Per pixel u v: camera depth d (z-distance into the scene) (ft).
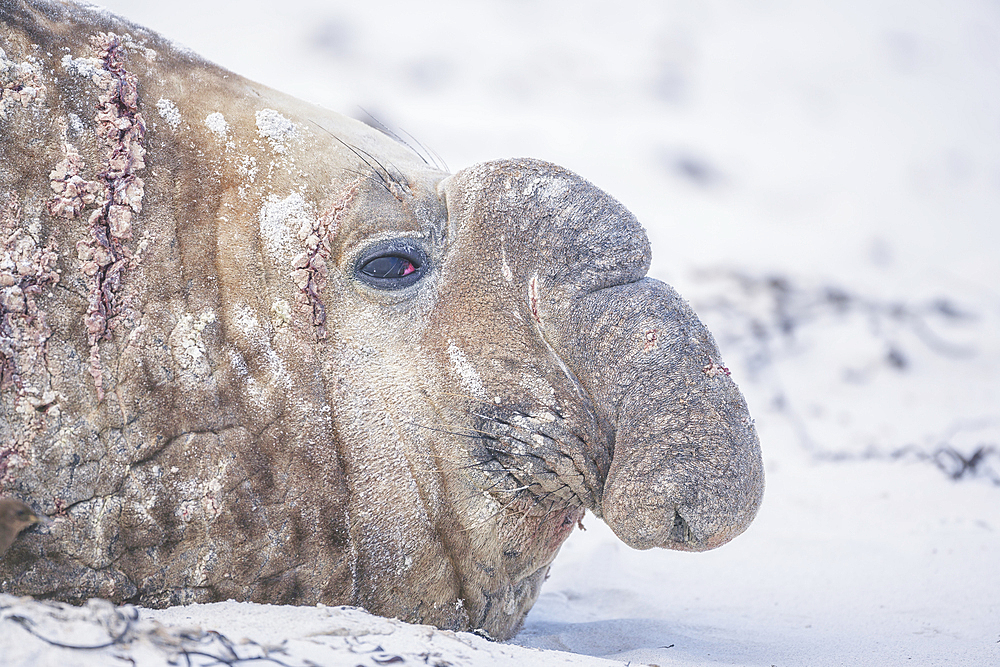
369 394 47.39
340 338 47.65
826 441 109.70
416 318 49.29
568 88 307.37
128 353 43.50
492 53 319.27
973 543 73.10
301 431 45.70
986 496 87.30
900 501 86.53
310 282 47.29
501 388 48.83
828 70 337.52
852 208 259.60
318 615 41.70
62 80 44.73
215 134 47.70
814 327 148.56
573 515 52.47
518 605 53.26
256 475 44.65
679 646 51.80
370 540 46.75
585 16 345.72
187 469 43.73
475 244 50.62
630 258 50.80
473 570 49.78
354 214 48.78
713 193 265.75
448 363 48.83
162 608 43.47
